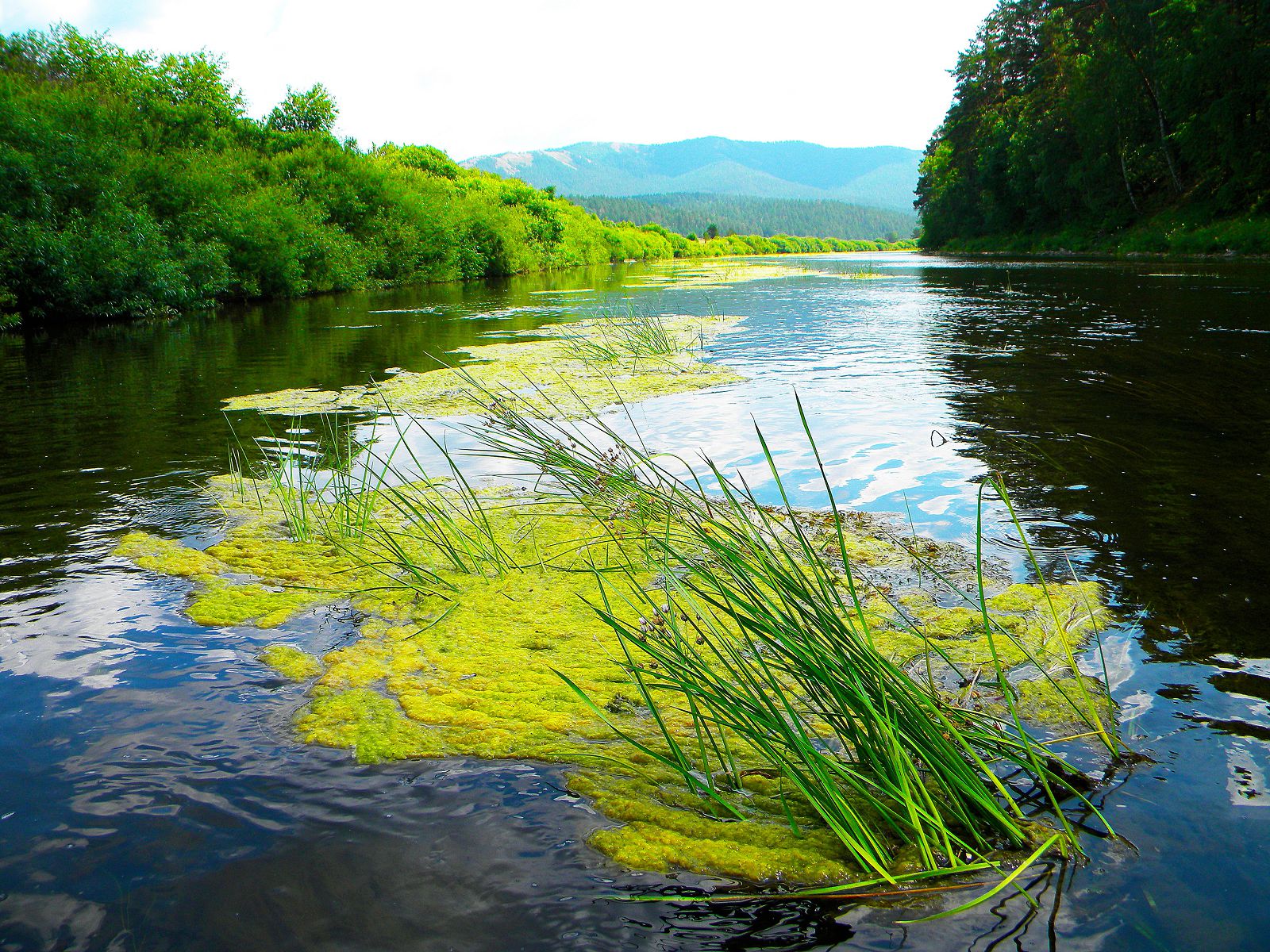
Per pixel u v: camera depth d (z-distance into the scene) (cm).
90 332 1159
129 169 1471
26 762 185
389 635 256
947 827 162
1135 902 140
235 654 241
